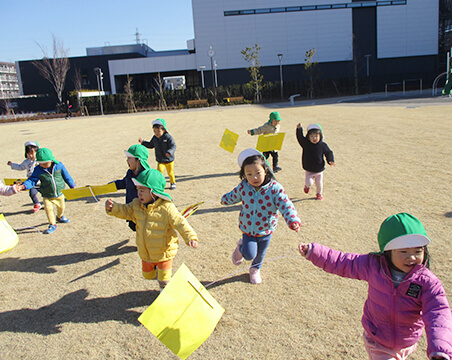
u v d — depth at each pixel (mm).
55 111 50406
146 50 67688
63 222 6285
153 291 3994
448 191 6551
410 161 8922
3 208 7344
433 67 51219
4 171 11023
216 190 7742
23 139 19266
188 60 51094
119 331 3355
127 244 5285
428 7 49719
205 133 17328
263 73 50938
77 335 3322
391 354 2318
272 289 3867
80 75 56562
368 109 23812
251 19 49688
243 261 4516
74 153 13594
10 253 5137
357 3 49500
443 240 4652
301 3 49344
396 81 50688
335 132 14266
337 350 2957
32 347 3189
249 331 3240
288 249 4727
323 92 48156
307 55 48250
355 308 3475
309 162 6406
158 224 3553
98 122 29625
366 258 2391
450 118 15938
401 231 2043
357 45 50594
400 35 50438
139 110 44406
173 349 2686
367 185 7250
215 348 3059
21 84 56656
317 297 3682
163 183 3568
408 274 2156
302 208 6191
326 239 4926
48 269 4609
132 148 4855
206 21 49719
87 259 4848
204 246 4984
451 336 1890
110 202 3648
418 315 2217
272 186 3674
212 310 2928
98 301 3842
